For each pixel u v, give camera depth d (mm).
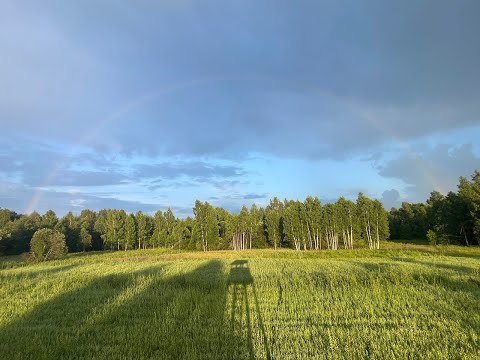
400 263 26984
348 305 13094
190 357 8727
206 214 102000
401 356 8422
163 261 38344
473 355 8219
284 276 20422
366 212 85500
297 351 8844
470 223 65125
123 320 12422
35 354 9203
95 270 27062
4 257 79375
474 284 16297
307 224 91250
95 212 140875
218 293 15797
